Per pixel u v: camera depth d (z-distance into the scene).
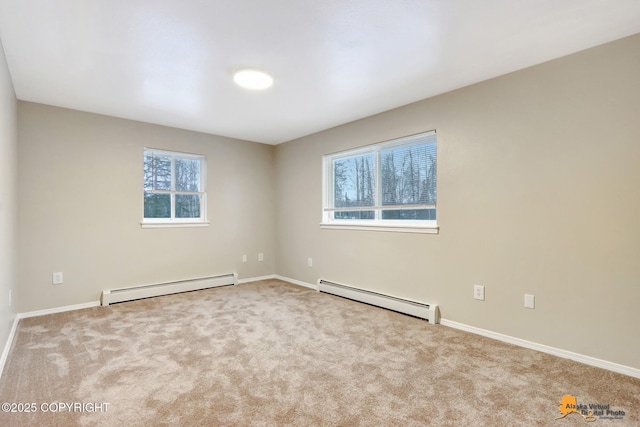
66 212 3.41
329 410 1.68
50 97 3.10
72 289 3.44
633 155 2.03
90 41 2.10
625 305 2.06
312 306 3.58
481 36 2.05
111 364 2.17
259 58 2.34
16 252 3.03
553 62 2.35
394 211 3.57
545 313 2.39
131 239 3.84
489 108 2.69
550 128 2.36
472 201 2.80
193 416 1.62
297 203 4.79
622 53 2.07
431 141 3.20
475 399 1.78
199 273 4.42
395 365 2.18
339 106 3.37
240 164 4.84
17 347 2.45
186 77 2.65
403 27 1.96
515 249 2.54
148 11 1.78
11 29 1.95
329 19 1.87
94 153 3.59
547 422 1.58
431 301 3.11
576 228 2.25
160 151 4.13
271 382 1.95
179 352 2.37
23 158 3.17
